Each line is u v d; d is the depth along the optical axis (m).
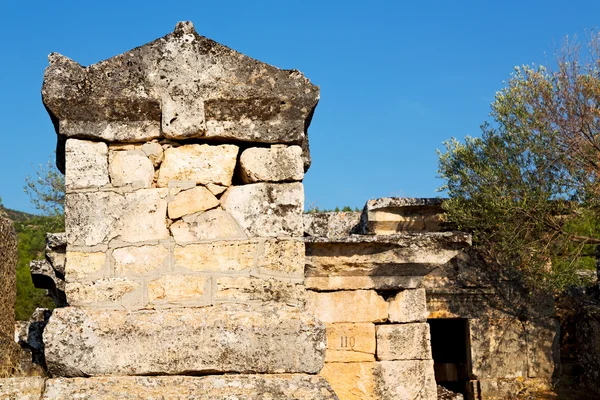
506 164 13.10
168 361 5.18
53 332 5.18
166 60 5.71
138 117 5.64
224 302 5.45
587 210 12.49
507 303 12.30
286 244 5.59
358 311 10.88
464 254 12.35
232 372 5.22
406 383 10.77
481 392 11.98
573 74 13.52
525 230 12.69
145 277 5.45
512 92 13.62
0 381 5.06
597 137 13.11
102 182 5.56
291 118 5.75
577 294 13.23
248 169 5.66
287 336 5.28
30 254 20.61
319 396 5.14
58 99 5.56
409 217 12.34
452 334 13.51
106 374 5.17
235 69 5.76
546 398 11.93
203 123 5.65
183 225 5.56
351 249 10.67
